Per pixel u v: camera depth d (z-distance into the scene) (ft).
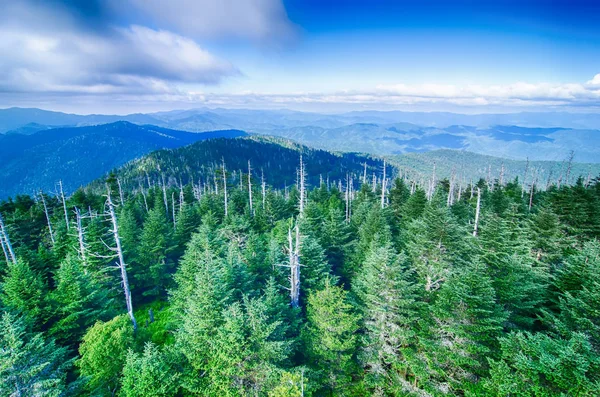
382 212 135.64
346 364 72.79
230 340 60.03
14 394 49.98
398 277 71.82
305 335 75.36
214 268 75.97
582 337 47.78
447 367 63.46
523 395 48.26
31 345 53.88
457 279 63.98
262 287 97.81
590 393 43.86
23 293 82.64
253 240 118.42
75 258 110.32
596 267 66.85
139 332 95.14
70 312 85.92
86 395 64.85
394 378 70.13
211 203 202.18
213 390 61.57
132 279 138.92
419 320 68.80
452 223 93.66
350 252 121.80
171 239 157.89
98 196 225.35
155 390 58.08
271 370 61.82
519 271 73.92
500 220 90.53
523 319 66.59
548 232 99.60
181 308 92.73
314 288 98.07
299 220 127.34
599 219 111.14
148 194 251.19
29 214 184.03
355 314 79.30
